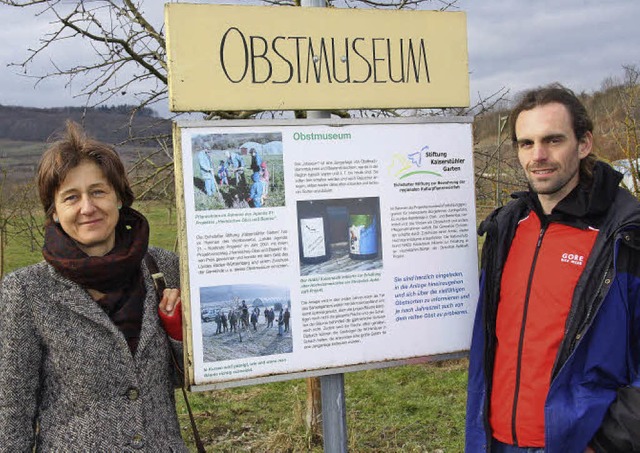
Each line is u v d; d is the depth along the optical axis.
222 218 2.36
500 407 2.34
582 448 2.07
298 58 2.49
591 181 2.21
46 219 2.12
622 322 2.04
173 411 2.19
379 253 2.54
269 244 2.41
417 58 2.64
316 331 2.46
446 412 5.52
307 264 2.45
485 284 2.43
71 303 1.99
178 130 2.32
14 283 1.99
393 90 2.61
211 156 2.35
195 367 2.31
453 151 2.64
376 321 2.54
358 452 4.68
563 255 2.21
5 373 1.93
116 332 2.02
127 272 2.09
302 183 2.45
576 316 2.09
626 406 2.00
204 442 5.04
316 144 2.46
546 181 2.22
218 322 2.35
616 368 2.05
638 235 2.04
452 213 2.64
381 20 2.59
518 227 2.41
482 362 2.45
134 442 2.00
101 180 2.06
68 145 2.05
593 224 2.18
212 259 2.35
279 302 2.42
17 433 1.92
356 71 2.56
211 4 2.38
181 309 2.29
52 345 1.98
